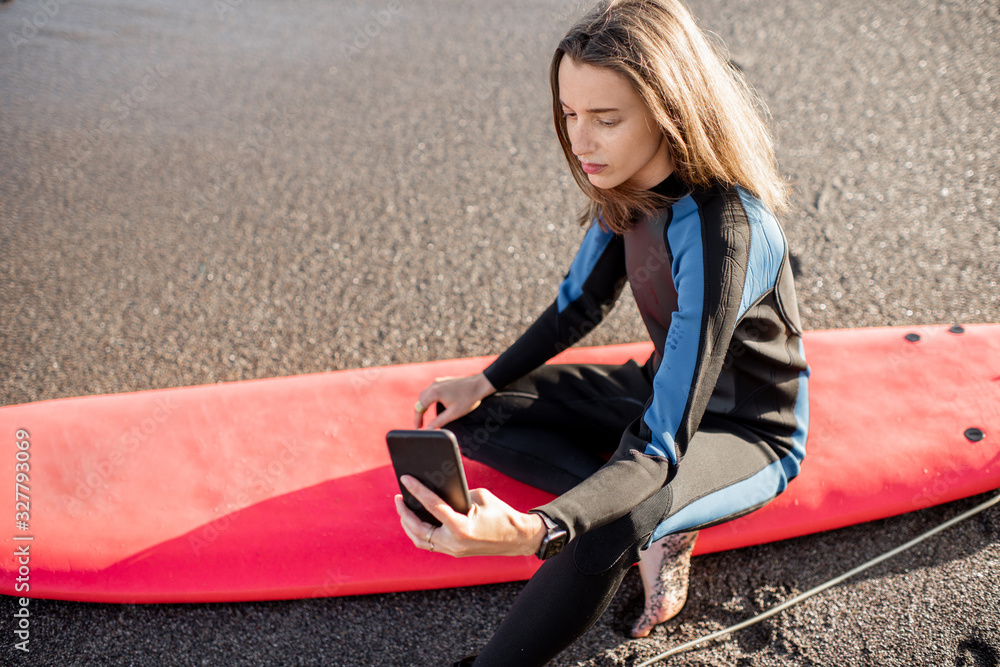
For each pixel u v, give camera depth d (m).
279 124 3.73
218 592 1.56
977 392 1.76
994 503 1.68
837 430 1.70
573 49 1.01
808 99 3.59
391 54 4.36
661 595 1.47
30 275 2.79
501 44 4.39
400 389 1.90
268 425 1.82
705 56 1.05
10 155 3.57
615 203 1.21
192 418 1.84
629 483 1.01
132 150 3.58
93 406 1.88
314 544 1.58
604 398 1.48
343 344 2.40
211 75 4.23
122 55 4.50
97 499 1.67
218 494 1.67
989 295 2.36
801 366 1.32
